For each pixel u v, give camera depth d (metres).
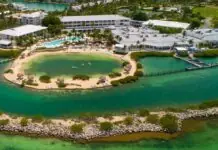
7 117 149.88
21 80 193.62
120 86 189.88
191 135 140.12
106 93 181.00
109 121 145.62
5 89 183.25
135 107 165.62
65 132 137.50
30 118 148.38
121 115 153.62
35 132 138.50
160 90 186.25
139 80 198.75
